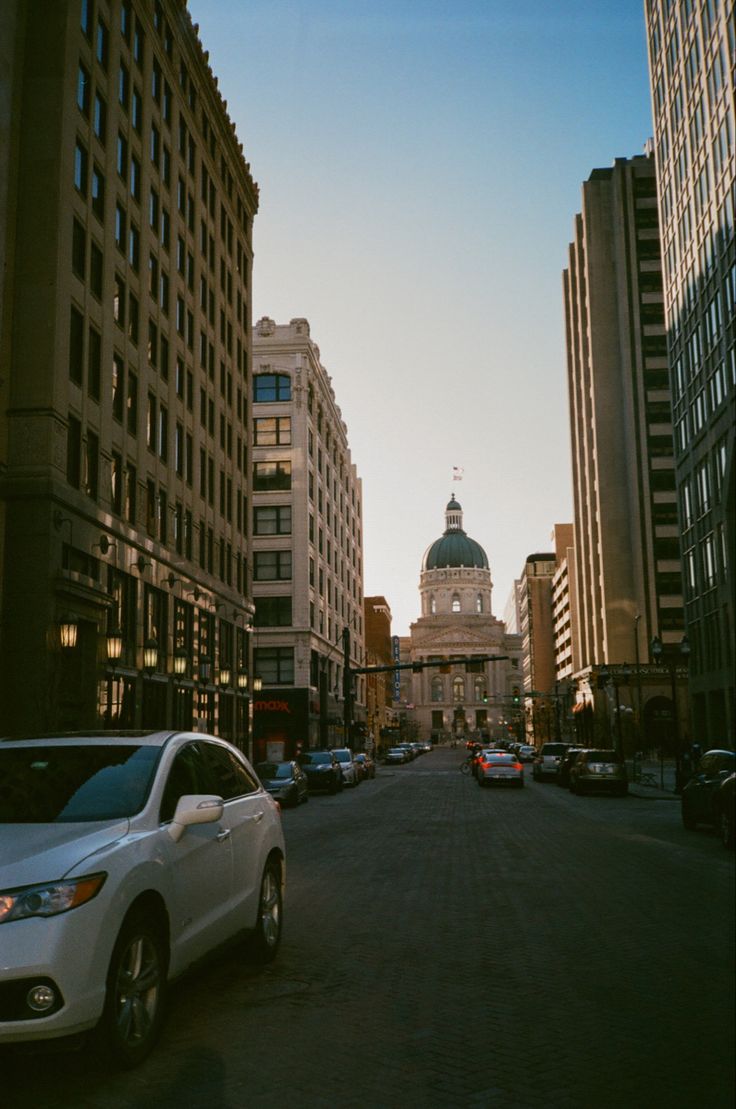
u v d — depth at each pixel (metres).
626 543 84.19
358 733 71.50
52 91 25.41
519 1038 5.70
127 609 30.47
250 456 49.59
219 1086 4.90
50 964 4.56
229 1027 5.91
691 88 49.91
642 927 9.17
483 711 192.50
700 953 8.02
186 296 38.47
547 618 141.25
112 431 28.94
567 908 10.26
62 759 6.38
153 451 33.53
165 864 5.61
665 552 82.31
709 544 49.03
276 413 64.06
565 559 115.62
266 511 63.22
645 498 83.31
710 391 47.53
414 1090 4.86
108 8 29.56
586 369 92.44
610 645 82.62
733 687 44.50
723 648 46.34
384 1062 5.28
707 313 47.72
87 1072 5.09
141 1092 4.80
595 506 89.56
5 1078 4.99
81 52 27.08
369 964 7.63
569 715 105.38
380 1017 6.13
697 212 49.19
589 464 91.19
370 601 115.56
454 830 20.02
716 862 14.34
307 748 60.19
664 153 56.34
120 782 6.11
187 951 5.85
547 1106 4.66
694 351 50.56
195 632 38.56
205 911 6.24
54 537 23.92
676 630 81.12
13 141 24.92
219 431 43.56
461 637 195.38
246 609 47.50
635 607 82.94
